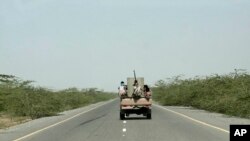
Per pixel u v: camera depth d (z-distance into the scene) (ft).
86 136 98.32
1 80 190.60
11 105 190.70
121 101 159.43
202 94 263.49
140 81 168.45
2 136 102.83
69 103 325.83
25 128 127.65
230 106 177.99
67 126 131.23
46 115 209.87
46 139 93.71
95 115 196.75
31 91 208.44
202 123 131.64
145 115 170.71
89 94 531.50
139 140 88.02
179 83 379.76
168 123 135.64
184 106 312.09
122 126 126.52
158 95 451.94
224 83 249.75
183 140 86.94
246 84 207.10
